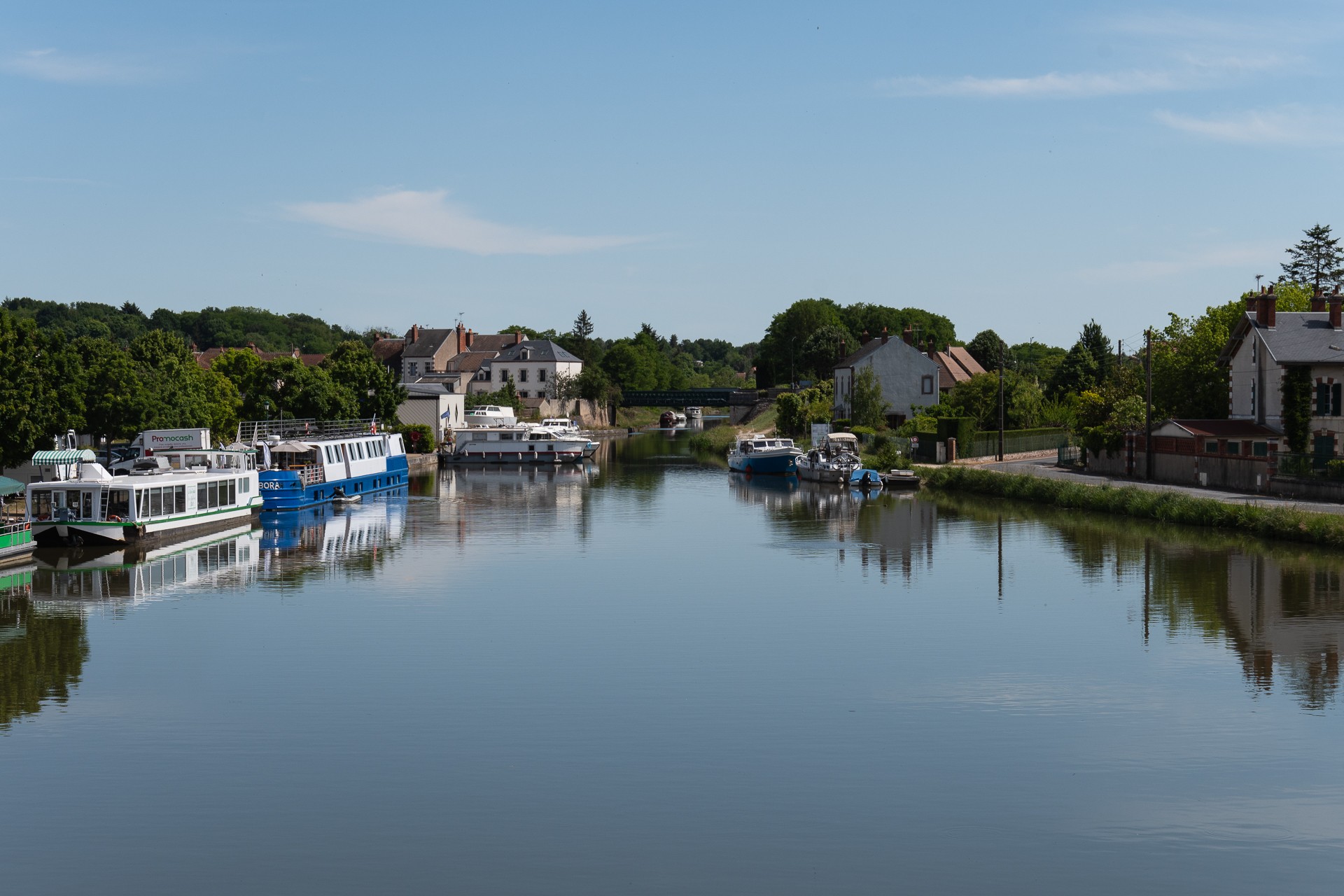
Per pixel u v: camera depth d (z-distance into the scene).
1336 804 25.36
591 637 39.84
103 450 83.81
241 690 33.62
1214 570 50.84
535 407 186.50
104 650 38.19
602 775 27.17
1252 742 29.03
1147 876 22.28
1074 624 41.38
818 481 97.19
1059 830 24.19
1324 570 50.53
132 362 86.19
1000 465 99.25
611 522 70.75
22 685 34.16
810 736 29.67
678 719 31.02
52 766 27.72
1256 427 79.44
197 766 27.77
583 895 21.70
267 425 91.62
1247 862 22.78
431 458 119.94
